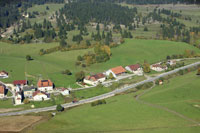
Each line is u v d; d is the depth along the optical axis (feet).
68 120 563.48
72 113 600.80
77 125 538.06
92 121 553.64
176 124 529.04
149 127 520.83
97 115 581.94
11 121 571.69
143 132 503.20
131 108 610.24
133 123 538.47
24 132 519.19
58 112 625.41
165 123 533.96
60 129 524.11
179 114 572.92
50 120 567.59
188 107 604.08
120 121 548.72
